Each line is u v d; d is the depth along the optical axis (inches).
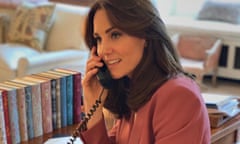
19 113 64.1
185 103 44.5
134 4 46.1
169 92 45.5
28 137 65.8
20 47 163.3
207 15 215.5
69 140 61.2
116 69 48.7
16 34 170.6
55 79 69.0
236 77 204.1
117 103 54.7
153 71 47.8
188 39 203.9
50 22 166.1
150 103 47.5
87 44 55.3
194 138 44.0
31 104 65.6
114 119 61.0
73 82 71.4
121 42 47.3
